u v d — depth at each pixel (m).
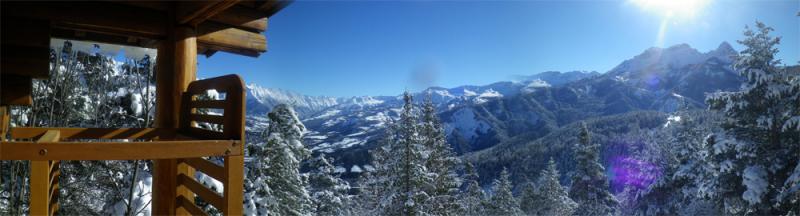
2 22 3.08
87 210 8.91
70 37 4.86
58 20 3.35
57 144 2.80
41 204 2.89
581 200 26.92
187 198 4.11
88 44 5.80
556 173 31.16
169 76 3.96
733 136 13.90
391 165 18.23
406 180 16.97
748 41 13.73
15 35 3.12
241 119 3.21
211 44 4.48
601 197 26.64
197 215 3.72
